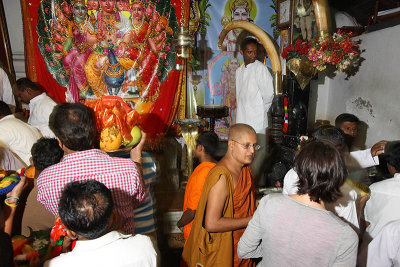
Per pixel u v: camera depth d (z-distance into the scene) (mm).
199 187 1903
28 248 1355
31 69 4367
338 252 1089
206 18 5039
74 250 1001
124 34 4613
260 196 3359
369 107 3859
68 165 1336
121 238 1060
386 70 3533
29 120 3301
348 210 1494
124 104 1752
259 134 4172
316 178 1146
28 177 1706
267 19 5164
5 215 1489
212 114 3832
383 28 3582
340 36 3492
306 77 3781
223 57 5160
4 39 4344
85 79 4574
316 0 3748
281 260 1189
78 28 4445
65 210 966
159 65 4785
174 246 2969
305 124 3938
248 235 1337
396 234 1278
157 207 3297
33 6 4242
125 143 1675
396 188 1587
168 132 5016
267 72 4082
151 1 4609
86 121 1385
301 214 1166
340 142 1723
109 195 1037
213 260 1700
